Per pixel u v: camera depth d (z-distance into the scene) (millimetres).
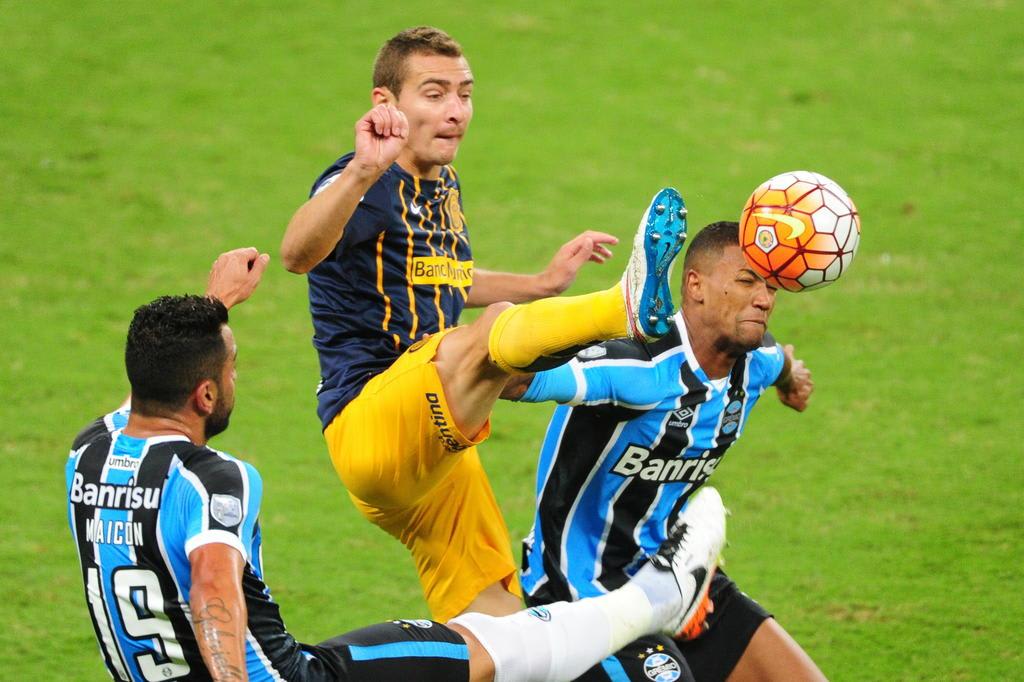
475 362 16281
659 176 48906
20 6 61188
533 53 58812
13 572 26078
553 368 15992
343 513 29297
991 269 42938
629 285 14805
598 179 48656
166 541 14523
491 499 19625
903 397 35156
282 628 15570
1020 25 62594
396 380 17141
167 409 15234
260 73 56031
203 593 13961
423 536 19391
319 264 18391
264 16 61094
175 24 60156
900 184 48875
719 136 52312
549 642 16891
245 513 14703
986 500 29438
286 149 50250
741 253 16797
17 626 23984
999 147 51875
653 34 61219
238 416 33906
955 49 60406
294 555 27125
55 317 39062
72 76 54938
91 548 14883
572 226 45000
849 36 61594
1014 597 25125
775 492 30188
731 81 57094
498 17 61938
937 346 38188
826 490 30188
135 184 47312
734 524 28641
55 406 33938
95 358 36812
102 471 14969
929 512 28969
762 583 25875
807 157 50688
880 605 24938
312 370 36656
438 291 18625
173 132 51219
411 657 16188
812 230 15930
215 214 45562
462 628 17000
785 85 56812
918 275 42688
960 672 22391
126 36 58812
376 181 17953
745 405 18094
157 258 42625
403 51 18484
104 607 14883
